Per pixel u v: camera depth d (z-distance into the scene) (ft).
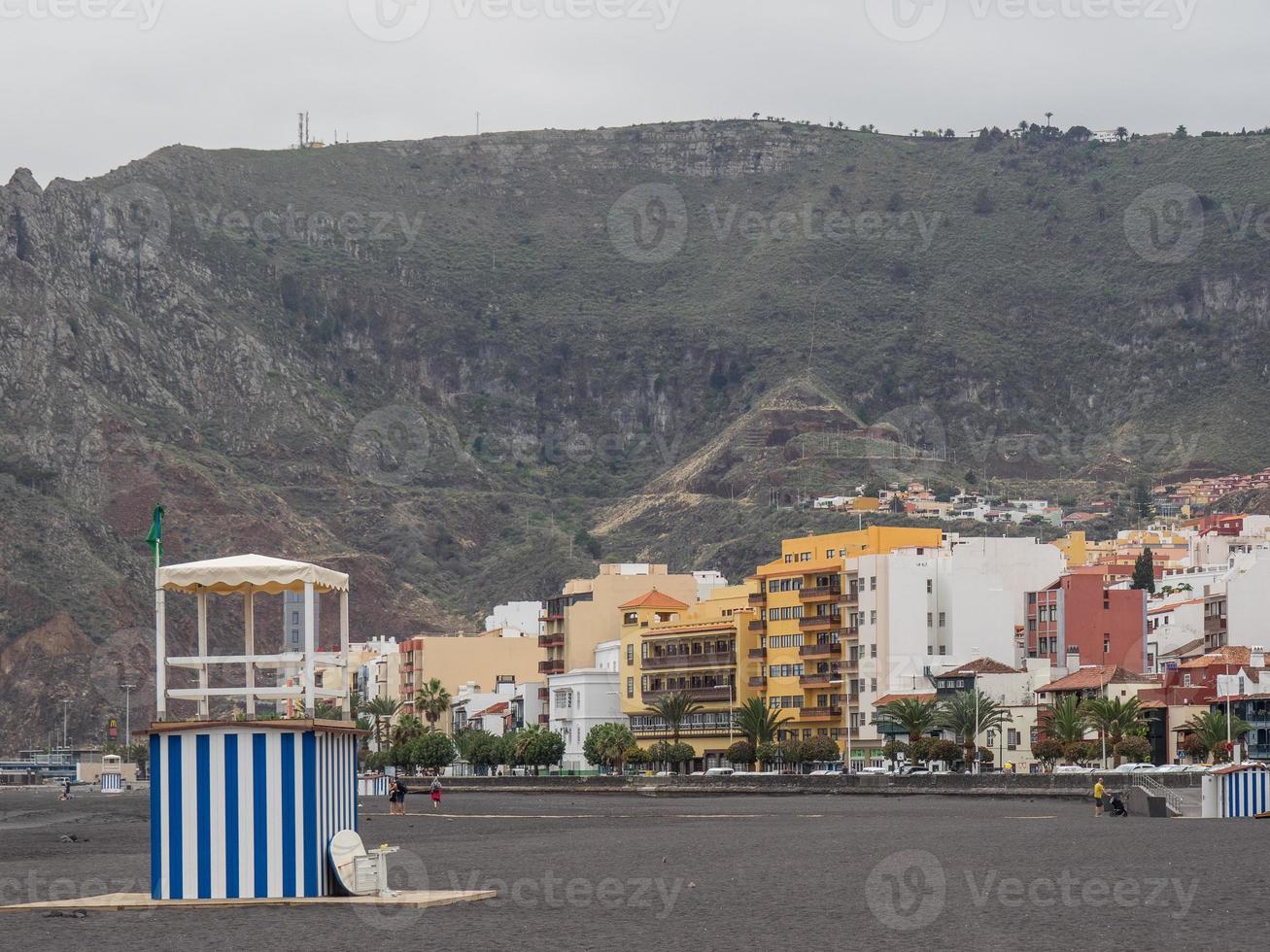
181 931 191.21
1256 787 428.15
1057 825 409.69
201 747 202.69
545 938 196.03
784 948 193.06
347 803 215.31
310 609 205.98
